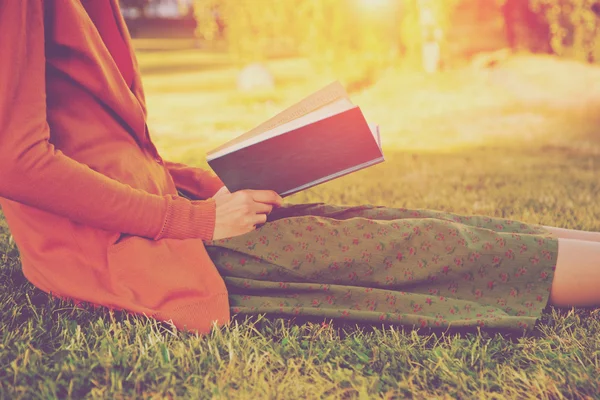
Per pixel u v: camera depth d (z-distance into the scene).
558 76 9.66
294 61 18.53
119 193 1.63
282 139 1.65
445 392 1.64
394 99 9.56
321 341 1.84
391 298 1.84
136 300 1.73
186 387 1.62
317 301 1.86
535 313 1.83
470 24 14.36
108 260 1.74
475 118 8.27
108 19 1.79
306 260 1.85
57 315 1.93
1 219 3.18
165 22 37.66
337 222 1.87
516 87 9.55
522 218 3.23
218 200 1.78
